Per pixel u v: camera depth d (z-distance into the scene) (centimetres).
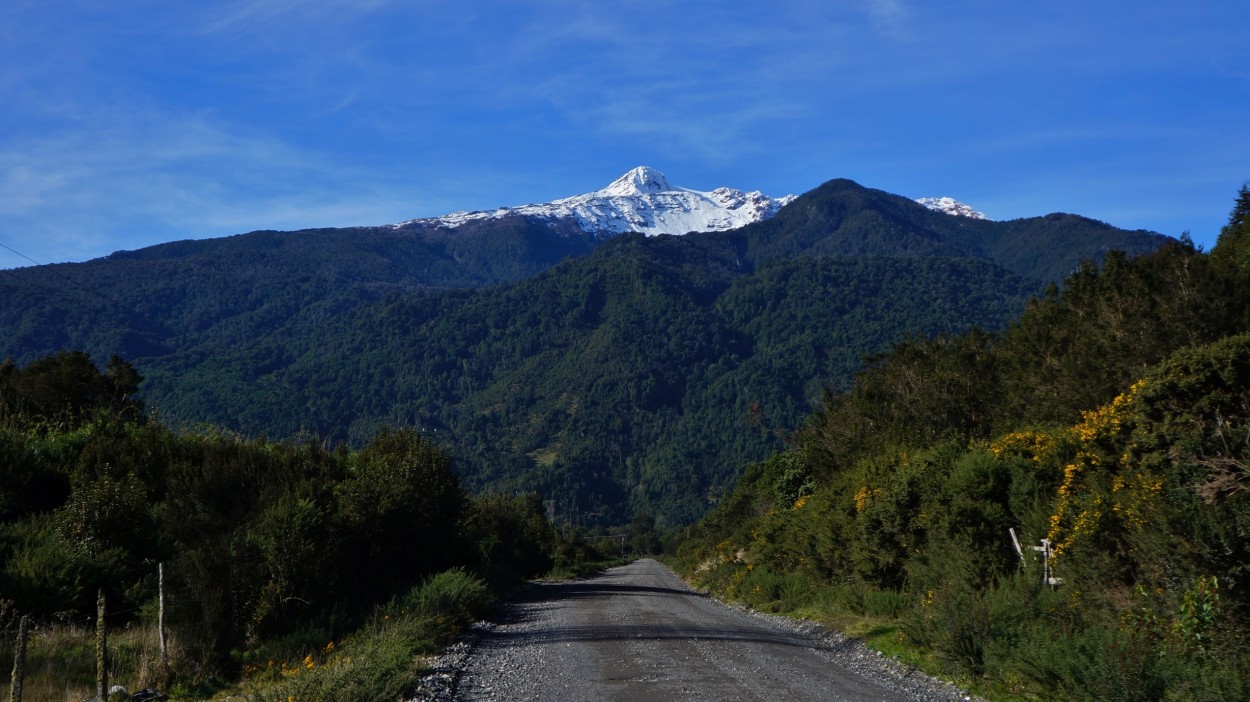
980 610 1068
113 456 2191
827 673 1096
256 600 1447
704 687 988
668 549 13475
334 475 2239
